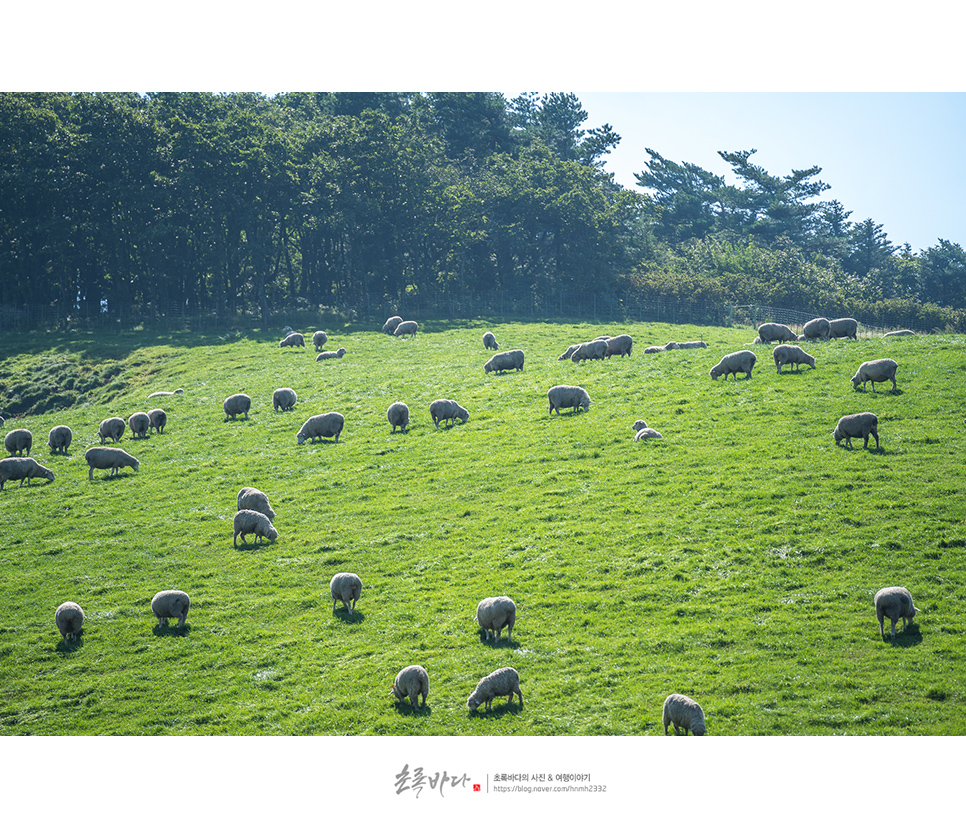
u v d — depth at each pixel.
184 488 44.88
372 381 63.56
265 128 102.44
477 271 125.81
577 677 25.47
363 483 43.44
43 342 89.06
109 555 37.03
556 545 34.34
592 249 119.06
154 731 24.19
